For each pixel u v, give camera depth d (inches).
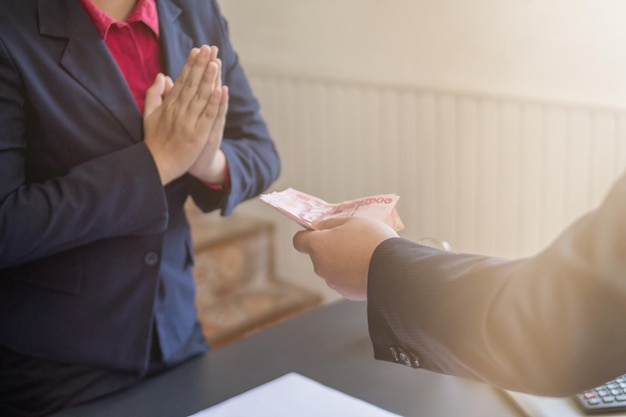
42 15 40.2
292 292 115.6
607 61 79.4
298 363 44.1
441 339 26.0
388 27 95.1
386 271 27.9
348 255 30.0
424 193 95.2
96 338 43.0
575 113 81.9
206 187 47.5
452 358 26.3
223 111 42.0
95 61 41.3
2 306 43.0
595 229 21.9
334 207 35.9
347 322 50.2
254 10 109.9
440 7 90.0
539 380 23.8
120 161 39.9
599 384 24.2
